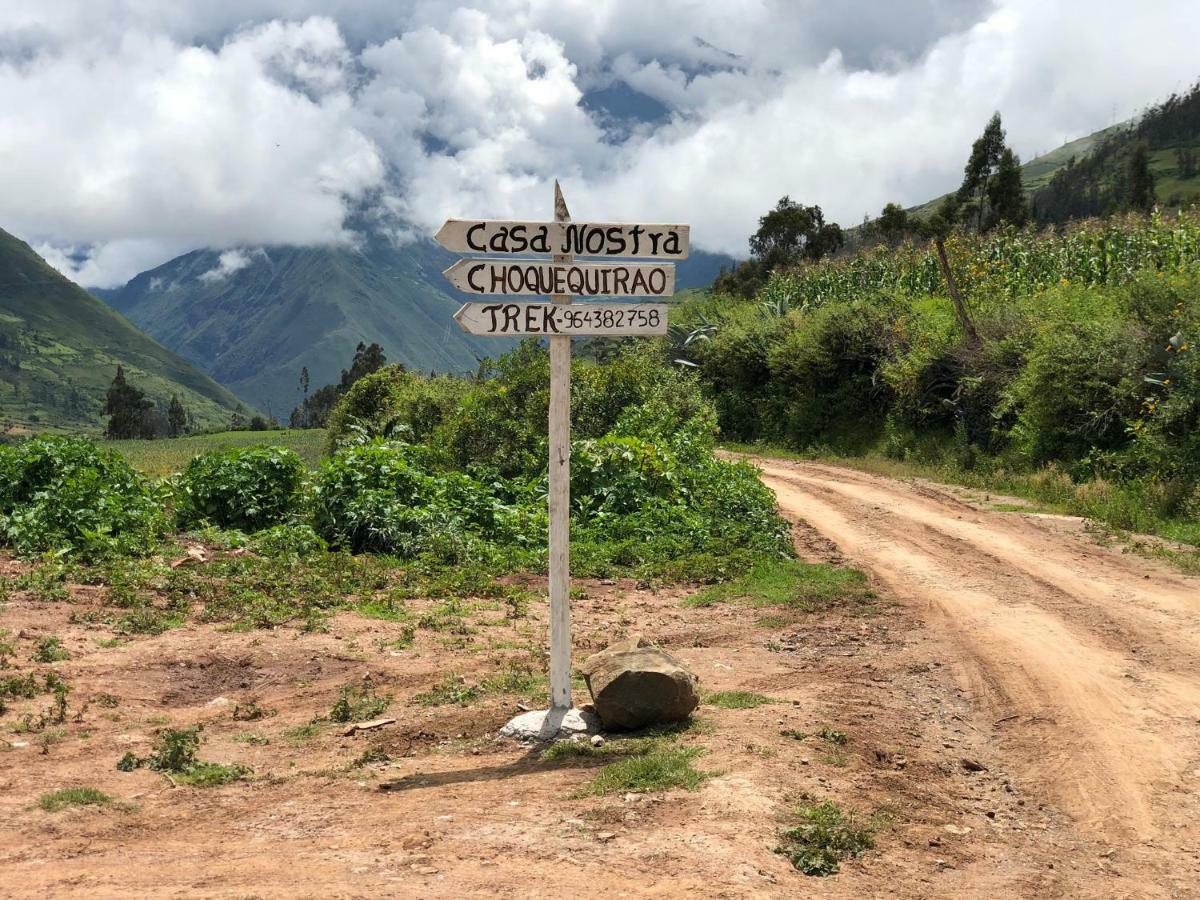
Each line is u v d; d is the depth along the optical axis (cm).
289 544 1410
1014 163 4959
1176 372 1856
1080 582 1260
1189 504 1628
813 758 615
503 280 659
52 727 670
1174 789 627
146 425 12775
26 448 1551
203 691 798
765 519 1630
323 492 1562
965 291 3200
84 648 870
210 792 564
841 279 4091
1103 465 1977
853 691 806
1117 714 763
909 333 2994
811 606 1159
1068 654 933
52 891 409
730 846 473
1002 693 828
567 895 417
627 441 1764
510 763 621
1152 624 1041
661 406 2195
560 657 693
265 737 684
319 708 759
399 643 951
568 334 669
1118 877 512
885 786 595
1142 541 1525
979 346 2641
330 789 571
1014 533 1641
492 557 1402
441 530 1472
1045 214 13200
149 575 1149
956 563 1414
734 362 3653
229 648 906
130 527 1400
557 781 576
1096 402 2072
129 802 539
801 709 732
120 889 412
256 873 434
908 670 898
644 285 676
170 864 446
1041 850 543
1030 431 2230
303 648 920
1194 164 14012
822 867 469
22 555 1245
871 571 1381
